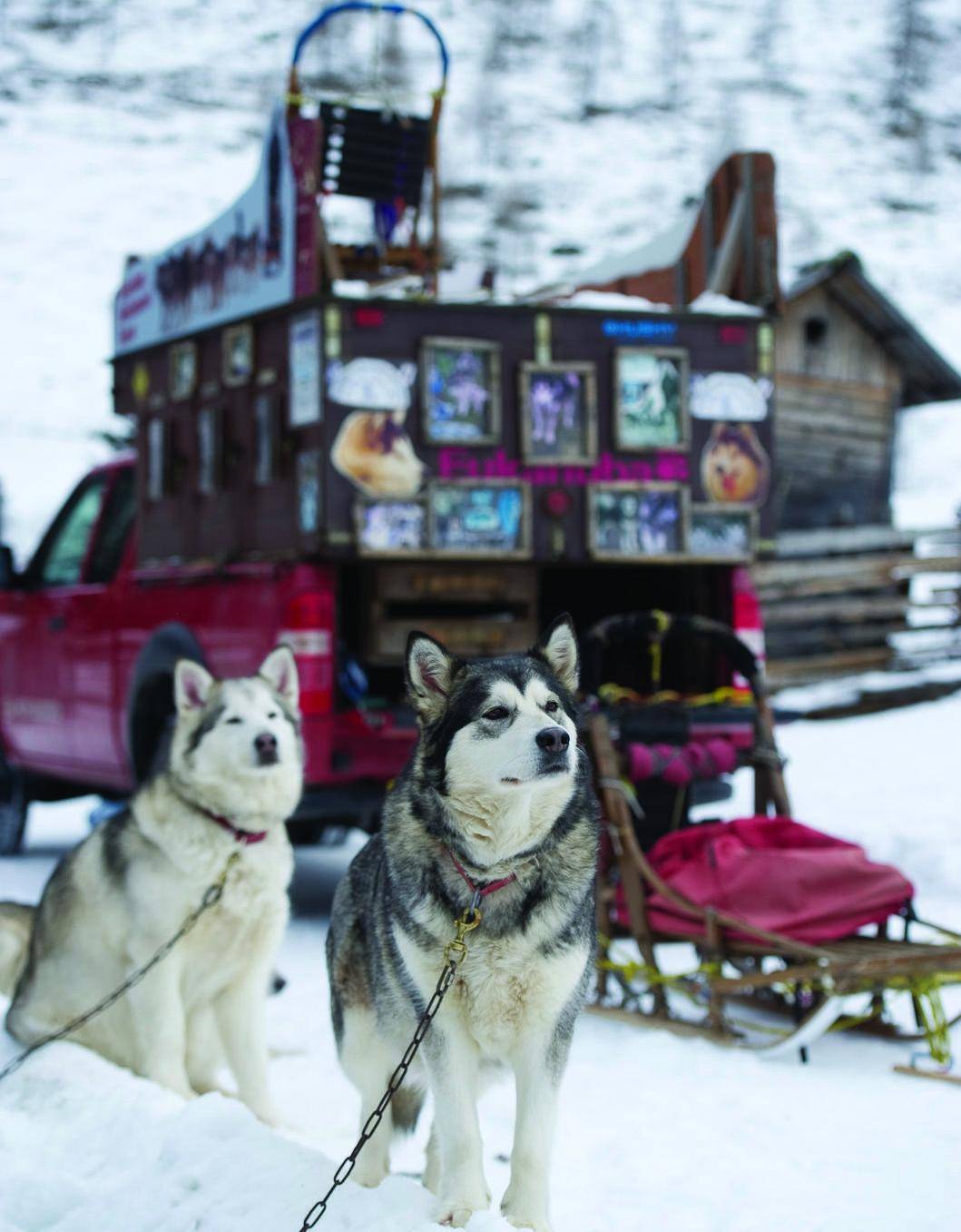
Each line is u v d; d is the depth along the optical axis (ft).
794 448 47.75
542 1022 10.52
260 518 21.59
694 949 19.11
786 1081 14.38
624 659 23.85
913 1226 10.29
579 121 215.72
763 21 253.65
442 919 10.46
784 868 15.87
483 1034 10.55
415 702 11.21
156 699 23.13
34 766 29.37
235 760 14.56
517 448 20.56
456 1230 9.05
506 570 22.17
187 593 23.09
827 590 45.44
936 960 14.30
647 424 21.04
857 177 189.26
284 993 18.85
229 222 22.71
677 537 21.18
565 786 10.59
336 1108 14.61
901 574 47.11
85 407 114.32
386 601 21.61
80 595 26.66
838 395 48.98
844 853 16.17
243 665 21.30
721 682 21.91
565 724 10.89
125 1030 15.15
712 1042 15.90
